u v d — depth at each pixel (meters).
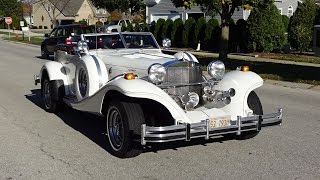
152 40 8.67
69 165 5.86
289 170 5.61
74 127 7.96
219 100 6.65
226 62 18.97
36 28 90.50
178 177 5.40
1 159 6.12
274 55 22.31
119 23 47.62
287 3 34.53
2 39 45.47
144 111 6.40
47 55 22.89
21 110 9.48
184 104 6.44
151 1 37.53
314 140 7.02
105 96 6.38
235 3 17.97
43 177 5.42
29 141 7.03
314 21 23.02
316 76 14.66
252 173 5.51
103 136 7.33
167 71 6.48
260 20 23.33
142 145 5.90
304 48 23.23
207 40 26.66
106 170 5.67
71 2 85.50
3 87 12.70
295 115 8.95
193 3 17.44
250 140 7.02
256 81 6.79
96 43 8.28
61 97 8.72
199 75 6.74
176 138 5.67
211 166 5.79
